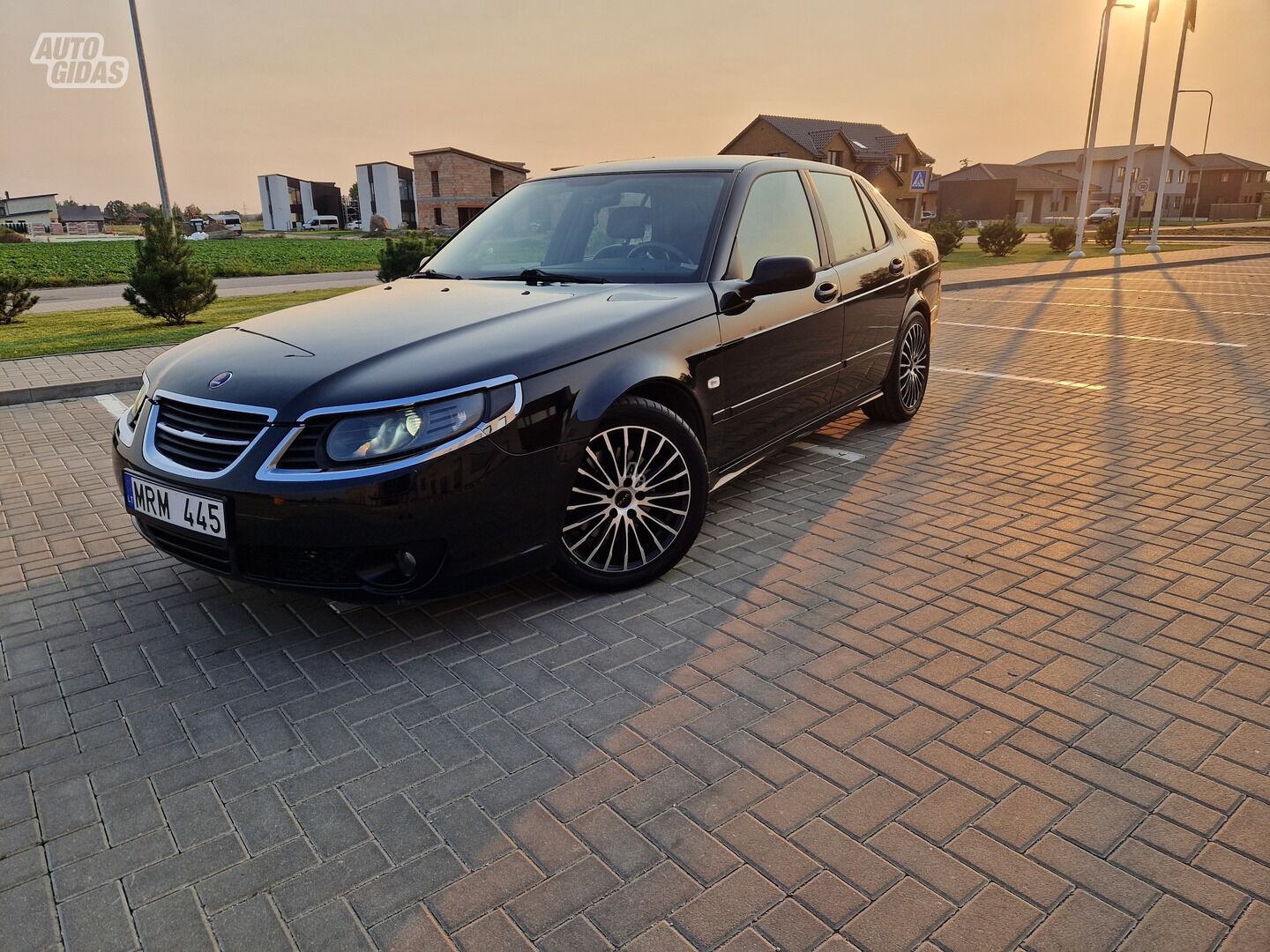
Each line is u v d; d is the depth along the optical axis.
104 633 3.15
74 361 8.59
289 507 2.63
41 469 5.23
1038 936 1.78
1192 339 9.01
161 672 2.88
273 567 2.78
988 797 2.19
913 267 5.50
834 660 2.85
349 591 2.73
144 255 12.57
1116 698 2.60
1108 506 4.18
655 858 2.01
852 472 4.78
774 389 3.97
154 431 3.02
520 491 2.87
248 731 2.55
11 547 3.99
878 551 3.71
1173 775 2.26
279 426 2.68
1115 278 17.44
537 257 4.07
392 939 1.81
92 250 44.69
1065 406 6.21
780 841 2.05
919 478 4.66
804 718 2.54
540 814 2.17
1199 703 2.57
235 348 3.17
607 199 4.14
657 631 3.06
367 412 2.64
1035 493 4.39
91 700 2.73
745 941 1.78
